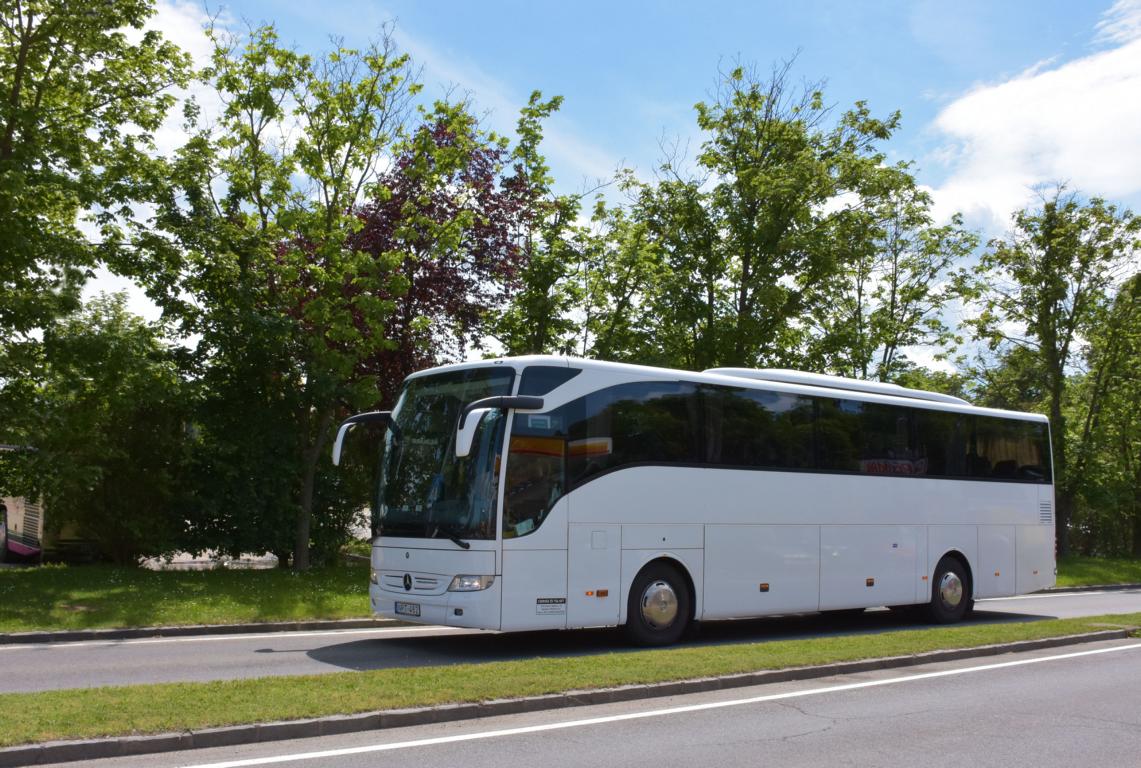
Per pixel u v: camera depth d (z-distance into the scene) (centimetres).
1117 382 4169
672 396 1446
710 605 1448
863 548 1667
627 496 1366
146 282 2148
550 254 2517
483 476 1261
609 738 791
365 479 2536
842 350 2975
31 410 1981
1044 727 870
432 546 1284
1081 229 3975
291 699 835
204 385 2148
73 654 1291
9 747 668
